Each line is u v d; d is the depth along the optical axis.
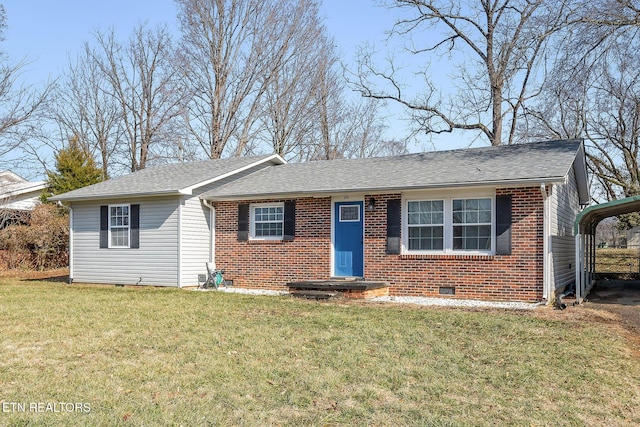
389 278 14.47
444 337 8.76
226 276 17.16
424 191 14.13
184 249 16.84
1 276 22.59
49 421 4.99
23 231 24.52
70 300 13.30
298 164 20.27
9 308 11.78
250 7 33.59
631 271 24.50
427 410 5.51
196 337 8.63
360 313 11.09
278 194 15.94
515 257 12.95
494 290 13.16
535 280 12.72
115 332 9.02
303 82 34.84
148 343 8.21
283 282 16.11
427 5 26.61
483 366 7.10
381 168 16.72
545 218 12.64
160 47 36.97
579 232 13.31
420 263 14.09
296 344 8.17
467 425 5.13
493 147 17.08
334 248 15.45
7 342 8.24
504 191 13.13
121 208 18.16
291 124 35.06
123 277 17.86
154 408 5.39
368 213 14.86
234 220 17.14
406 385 6.30
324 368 6.88
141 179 19.89
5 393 5.80
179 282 16.67
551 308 11.95
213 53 33.69
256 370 6.76
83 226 18.86
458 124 27.52
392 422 5.18
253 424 5.05
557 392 6.15
